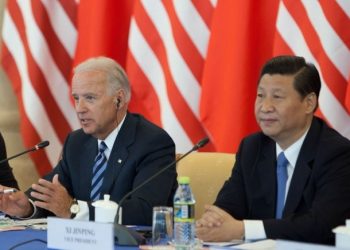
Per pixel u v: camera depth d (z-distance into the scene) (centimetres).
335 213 725
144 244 668
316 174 758
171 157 904
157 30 1277
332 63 1109
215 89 1218
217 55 1214
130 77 1284
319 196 747
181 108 1241
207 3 1245
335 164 753
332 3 1113
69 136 977
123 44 1361
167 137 917
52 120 1384
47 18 1380
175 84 1240
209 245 671
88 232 603
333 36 1112
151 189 858
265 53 1218
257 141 828
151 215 837
